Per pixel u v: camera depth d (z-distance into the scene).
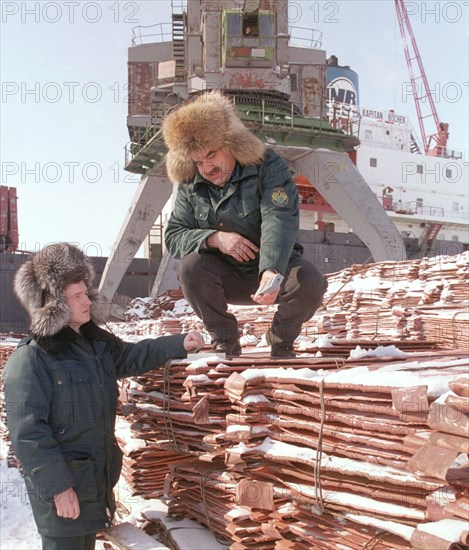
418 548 1.89
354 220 19.44
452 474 1.85
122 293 29.55
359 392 2.31
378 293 8.68
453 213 40.47
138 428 3.63
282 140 19.06
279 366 2.97
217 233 3.50
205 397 2.95
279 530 2.61
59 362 2.90
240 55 18.11
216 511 3.03
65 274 2.91
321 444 2.38
